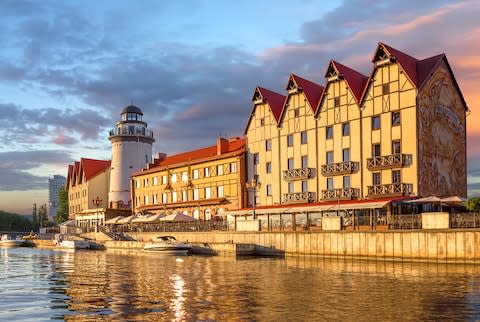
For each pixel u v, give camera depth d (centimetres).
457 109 5322
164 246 5406
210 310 1756
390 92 4975
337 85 5509
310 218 5256
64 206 12494
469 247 3422
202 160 7144
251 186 5309
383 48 4997
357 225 4331
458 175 5238
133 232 6975
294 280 2670
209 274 3064
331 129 5544
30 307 1881
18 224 15425
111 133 10081
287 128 6053
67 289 2414
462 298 1998
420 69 5078
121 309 1800
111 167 9975
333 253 4262
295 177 5825
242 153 6569
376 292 2181
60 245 7888
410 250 3731
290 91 6009
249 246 4997
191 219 6116
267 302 1922
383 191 4856
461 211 4756
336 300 1964
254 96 6538
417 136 4709
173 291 2273
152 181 8388
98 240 7344
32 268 3812
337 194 5319
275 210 5475
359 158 5206
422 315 1655
